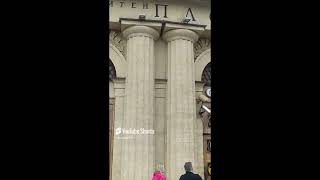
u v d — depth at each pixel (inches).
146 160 471.5
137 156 470.9
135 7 498.6
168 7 504.4
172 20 502.9
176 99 497.7
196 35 512.7
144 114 483.5
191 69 506.6
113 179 464.4
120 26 502.0
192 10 510.9
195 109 505.7
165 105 507.5
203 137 504.1
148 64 495.2
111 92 496.7
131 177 463.5
